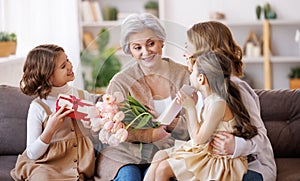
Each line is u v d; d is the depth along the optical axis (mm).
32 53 2723
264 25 6035
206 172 2385
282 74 6359
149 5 6254
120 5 6344
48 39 5121
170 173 2387
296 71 6219
